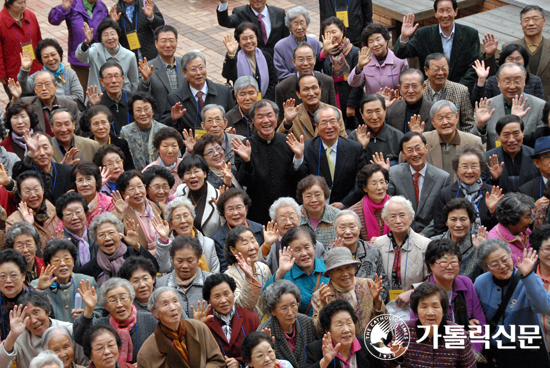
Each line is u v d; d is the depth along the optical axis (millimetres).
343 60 9953
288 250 6297
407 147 7695
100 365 5340
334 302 5617
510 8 12406
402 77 8773
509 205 6645
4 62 10992
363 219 7434
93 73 10383
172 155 8203
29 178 7188
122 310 5738
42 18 14734
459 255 6152
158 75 9859
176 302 5391
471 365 5625
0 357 5531
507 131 7848
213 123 8391
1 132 8570
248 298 6035
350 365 5641
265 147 8117
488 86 9531
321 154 8133
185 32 14266
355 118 9844
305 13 10203
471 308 6219
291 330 5828
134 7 11211
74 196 6957
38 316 5746
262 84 10172
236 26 11047
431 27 10414
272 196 8180
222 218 7633
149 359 5371
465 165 7316
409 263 6707
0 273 5969
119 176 7324
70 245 6375
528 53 10180
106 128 8609
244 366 5816
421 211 7746
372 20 12203
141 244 7242
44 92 9000
